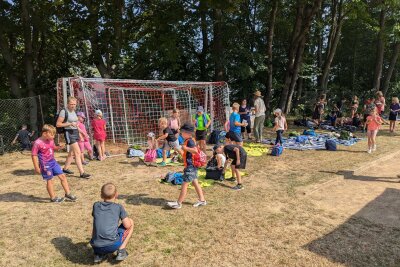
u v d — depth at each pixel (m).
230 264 5.03
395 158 12.32
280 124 13.43
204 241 5.69
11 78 19.77
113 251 4.94
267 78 24.44
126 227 5.14
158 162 10.93
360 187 8.91
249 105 24.19
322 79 27.84
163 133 10.09
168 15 19.27
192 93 17.78
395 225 6.52
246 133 16.20
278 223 6.43
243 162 8.30
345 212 7.18
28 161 11.57
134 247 5.45
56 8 19.12
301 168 10.44
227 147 8.44
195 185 7.11
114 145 14.11
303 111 25.81
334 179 9.28
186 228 6.14
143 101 16.33
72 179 8.99
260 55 23.77
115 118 15.20
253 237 5.85
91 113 13.19
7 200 7.48
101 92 14.27
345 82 36.34
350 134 15.60
